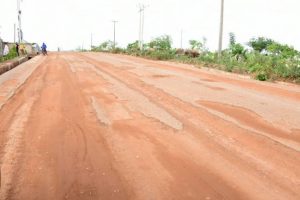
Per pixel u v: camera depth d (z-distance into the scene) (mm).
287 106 8992
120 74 15930
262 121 7391
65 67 19688
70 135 6391
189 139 6188
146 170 4844
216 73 17359
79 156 5352
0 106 8727
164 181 4496
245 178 4598
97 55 36594
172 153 5508
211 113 8062
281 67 16500
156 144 5926
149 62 24734
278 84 13898
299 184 4434
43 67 19781
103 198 4043
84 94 10469
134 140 6133
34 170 4816
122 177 4613
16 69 18500
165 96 10195
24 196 4090
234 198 4059
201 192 4195
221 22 25141
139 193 4164
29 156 5332
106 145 5867
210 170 4852
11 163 5051
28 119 7492
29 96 10141
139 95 10359
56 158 5258
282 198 4070
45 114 7938
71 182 4457
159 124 7121
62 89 11398
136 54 37312
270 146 5828
